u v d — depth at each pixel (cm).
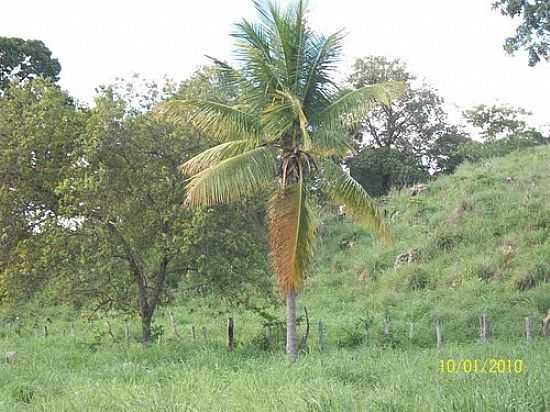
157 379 1198
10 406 1054
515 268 2384
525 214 2756
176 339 1967
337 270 3016
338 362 1258
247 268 1711
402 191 3647
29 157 1642
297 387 959
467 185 3278
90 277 1702
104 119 1600
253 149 1418
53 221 1627
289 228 1362
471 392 817
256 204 1719
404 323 2023
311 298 2672
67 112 1669
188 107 1411
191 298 2714
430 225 3028
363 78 4178
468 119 4353
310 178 1501
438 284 2480
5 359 1688
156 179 1644
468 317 1988
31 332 2420
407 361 1258
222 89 1498
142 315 1784
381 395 867
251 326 2236
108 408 961
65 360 1656
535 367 1027
